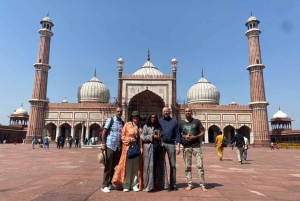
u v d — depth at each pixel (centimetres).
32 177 352
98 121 2133
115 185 286
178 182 334
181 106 2141
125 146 283
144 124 304
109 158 276
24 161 605
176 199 237
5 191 259
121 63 2003
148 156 277
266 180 361
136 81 1978
